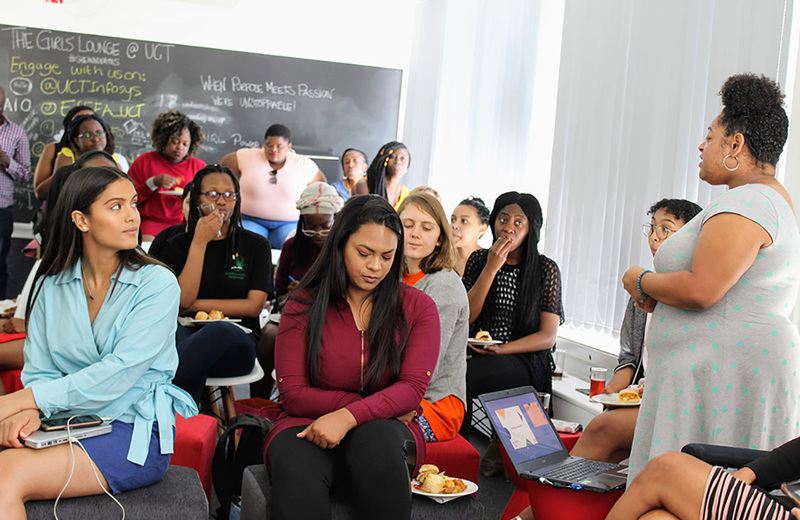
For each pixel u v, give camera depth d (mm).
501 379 2930
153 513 1647
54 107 5812
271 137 5762
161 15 5984
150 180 5203
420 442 1848
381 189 5480
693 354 1729
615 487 1868
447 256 2387
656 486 1521
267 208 5875
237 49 6160
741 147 1696
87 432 1617
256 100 6195
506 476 2932
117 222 1700
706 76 3020
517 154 4527
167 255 3033
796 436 1697
